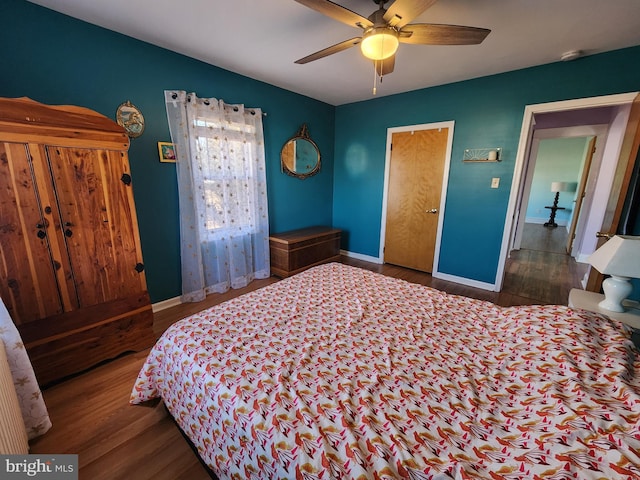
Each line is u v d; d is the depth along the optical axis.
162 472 1.26
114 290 1.92
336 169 4.63
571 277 3.75
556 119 4.15
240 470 0.96
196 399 1.15
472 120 3.20
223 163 2.94
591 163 4.50
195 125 2.66
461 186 3.41
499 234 3.22
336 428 0.87
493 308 1.68
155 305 2.71
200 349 1.26
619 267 1.60
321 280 2.11
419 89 3.53
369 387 1.06
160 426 1.49
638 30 2.04
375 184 4.22
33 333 1.63
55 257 1.67
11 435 1.06
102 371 1.89
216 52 2.53
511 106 2.93
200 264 2.90
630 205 2.11
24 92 1.86
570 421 0.82
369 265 4.29
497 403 0.99
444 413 0.95
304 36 2.23
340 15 1.45
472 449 0.81
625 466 0.66
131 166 2.39
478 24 1.99
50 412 1.55
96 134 1.74
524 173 3.43
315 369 1.15
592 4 1.74
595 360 1.07
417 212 3.87
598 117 3.87
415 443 0.83
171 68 2.52
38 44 1.87
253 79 3.21
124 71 2.26
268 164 3.59
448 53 2.45
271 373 1.12
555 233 6.57
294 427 0.88
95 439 1.41
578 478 0.65
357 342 1.35
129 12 1.92
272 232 3.82
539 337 1.26
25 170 1.53
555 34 2.12
